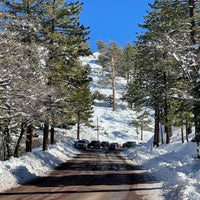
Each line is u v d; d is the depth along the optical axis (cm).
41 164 2598
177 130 5844
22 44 1981
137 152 4016
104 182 1905
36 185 1786
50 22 3328
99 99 10619
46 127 3497
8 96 2020
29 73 1998
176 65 2547
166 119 4272
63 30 3509
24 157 2484
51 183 1866
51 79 3078
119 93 11144
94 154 4738
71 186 1752
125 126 8931
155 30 3994
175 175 1884
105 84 11194
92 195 1477
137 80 4850
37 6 3080
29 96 2039
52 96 2475
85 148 5850
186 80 2441
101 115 9412
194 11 2811
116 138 8262
